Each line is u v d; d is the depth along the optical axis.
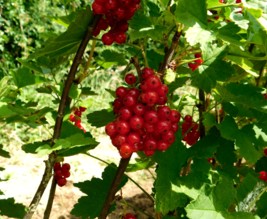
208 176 0.30
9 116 0.31
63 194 0.74
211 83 0.30
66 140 0.29
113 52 0.41
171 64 0.30
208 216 0.27
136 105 0.27
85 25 0.29
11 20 1.47
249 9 0.28
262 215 0.30
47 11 1.56
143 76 0.28
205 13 0.28
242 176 0.47
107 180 0.39
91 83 1.41
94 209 0.38
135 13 0.30
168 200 0.29
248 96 0.34
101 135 1.13
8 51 1.47
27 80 0.40
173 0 0.33
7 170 0.84
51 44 0.29
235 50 0.32
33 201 0.31
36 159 0.92
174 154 0.31
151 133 0.28
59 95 0.40
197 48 0.33
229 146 0.35
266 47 0.31
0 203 0.38
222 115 0.42
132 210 0.71
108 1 0.27
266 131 0.34
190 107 1.12
